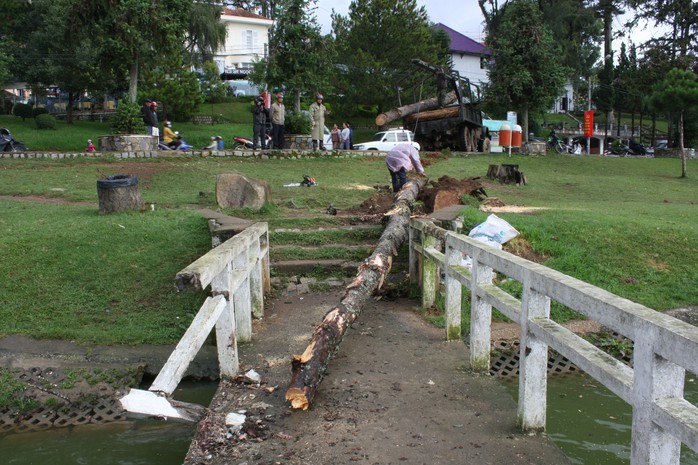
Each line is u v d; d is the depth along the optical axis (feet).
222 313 15.46
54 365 18.86
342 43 123.75
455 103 82.89
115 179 32.81
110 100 151.43
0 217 31.86
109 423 16.65
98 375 18.35
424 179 37.27
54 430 16.35
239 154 60.34
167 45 63.26
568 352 10.45
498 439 12.37
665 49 137.80
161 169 52.11
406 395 14.70
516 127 80.89
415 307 23.57
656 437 8.12
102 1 59.47
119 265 25.45
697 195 58.13
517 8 95.30
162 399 10.37
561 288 10.76
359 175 53.93
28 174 48.52
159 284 24.29
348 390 15.01
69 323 21.74
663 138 175.32
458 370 16.44
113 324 21.89
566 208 40.68
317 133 66.13
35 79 114.52
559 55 98.27
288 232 29.40
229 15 180.96
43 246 26.84
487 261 14.93
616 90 160.76
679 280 27.27
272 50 76.43
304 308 23.13
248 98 161.27
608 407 17.17
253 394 14.70
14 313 22.22
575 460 13.87
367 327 20.86
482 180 56.54
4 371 18.47
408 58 125.18
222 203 33.30
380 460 11.52
